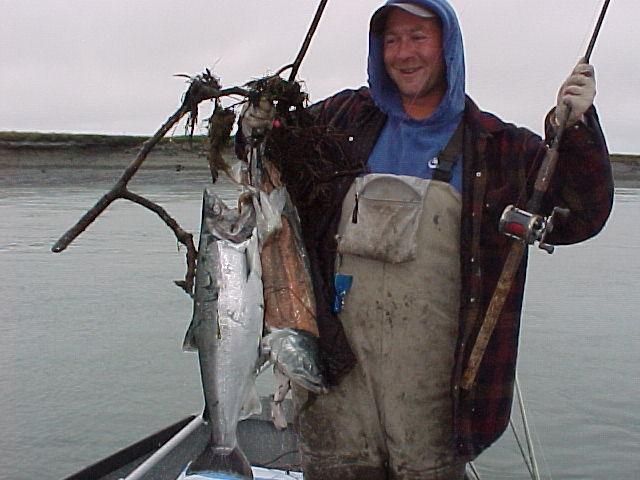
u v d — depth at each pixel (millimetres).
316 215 2299
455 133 2211
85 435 4570
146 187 22266
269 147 2152
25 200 18688
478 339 2117
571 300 8352
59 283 8680
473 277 2146
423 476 2314
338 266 2281
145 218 15023
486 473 4332
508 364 2236
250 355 2027
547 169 2033
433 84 2227
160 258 10422
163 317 7215
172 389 5340
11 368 5695
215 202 2039
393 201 2197
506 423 2275
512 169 2174
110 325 6914
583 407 5168
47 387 5277
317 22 2133
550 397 5344
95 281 8797
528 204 2061
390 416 2291
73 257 10438
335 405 2342
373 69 2271
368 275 2232
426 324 2219
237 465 2018
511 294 2221
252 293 2031
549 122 2117
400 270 2199
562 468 4379
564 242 2273
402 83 2225
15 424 4691
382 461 2375
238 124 2129
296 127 2160
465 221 2148
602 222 2164
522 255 2127
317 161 2211
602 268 10609
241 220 2043
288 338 2160
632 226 16656
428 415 2281
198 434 3297
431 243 2186
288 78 2168
